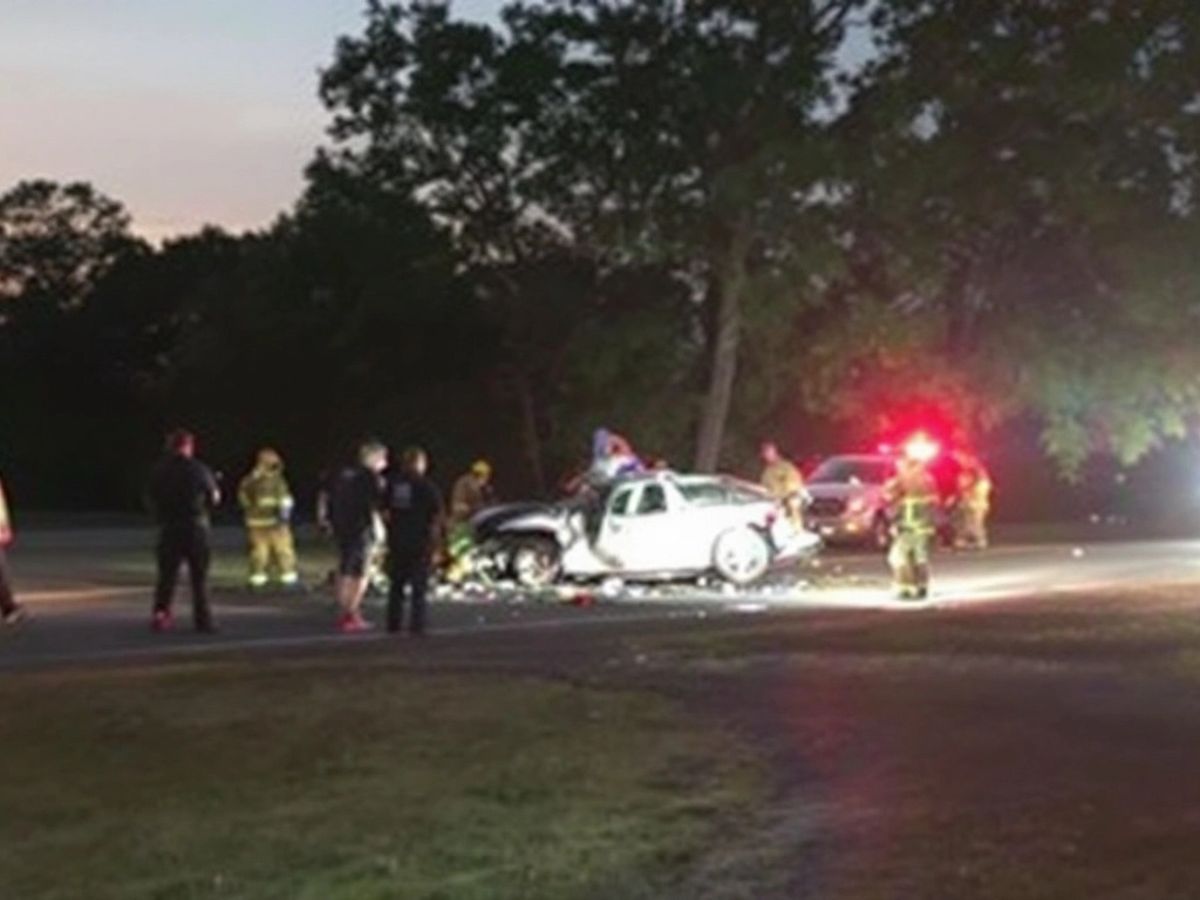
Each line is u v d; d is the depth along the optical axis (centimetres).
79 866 999
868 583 2906
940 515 3800
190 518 2134
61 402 8388
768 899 881
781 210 4275
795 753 1255
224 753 1298
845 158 4316
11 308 8744
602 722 1393
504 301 5131
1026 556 3572
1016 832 999
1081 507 6022
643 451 4881
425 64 4775
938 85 4469
